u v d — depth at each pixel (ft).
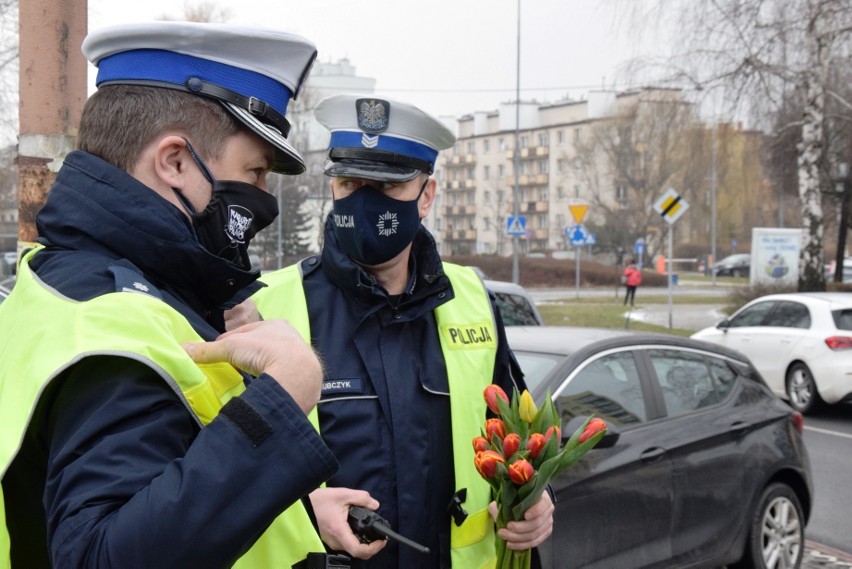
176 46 4.30
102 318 3.82
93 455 3.56
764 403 16.47
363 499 5.91
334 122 7.48
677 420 14.70
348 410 6.86
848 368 32.01
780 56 53.26
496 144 277.03
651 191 186.60
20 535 4.11
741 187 156.04
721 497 14.71
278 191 113.19
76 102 9.29
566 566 12.20
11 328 4.15
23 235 9.30
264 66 4.46
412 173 7.30
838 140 75.25
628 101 178.09
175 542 3.44
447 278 7.42
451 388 7.18
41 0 9.08
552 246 259.80
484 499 7.11
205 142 4.33
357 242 7.29
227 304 4.88
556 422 6.45
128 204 4.15
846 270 112.88
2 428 3.72
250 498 3.62
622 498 13.12
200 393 3.96
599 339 14.83
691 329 64.80
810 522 20.01
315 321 7.22
